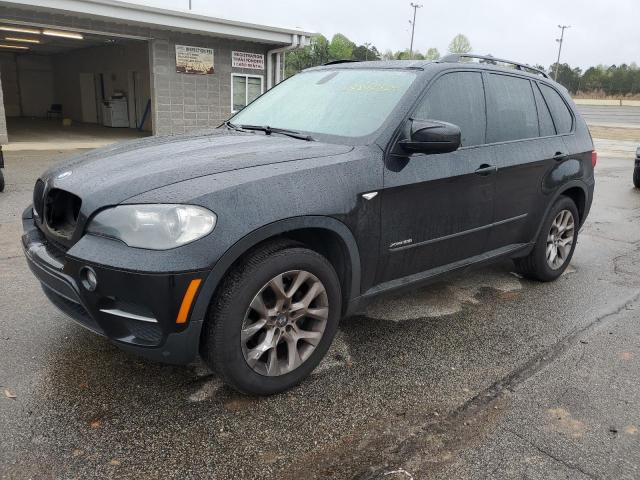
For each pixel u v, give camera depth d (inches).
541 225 178.5
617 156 725.9
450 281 191.3
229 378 106.6
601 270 212.1
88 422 103.2
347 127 133.0
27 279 174.4
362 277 124.6
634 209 349.4
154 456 94.9
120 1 538.9
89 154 130.7
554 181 177.0
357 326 151.3
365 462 95.6
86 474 89.7
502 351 139.6
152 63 611.8
